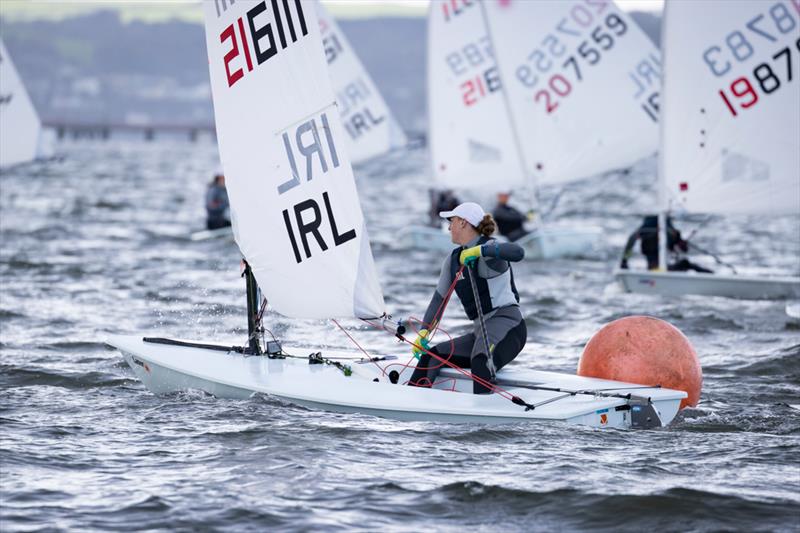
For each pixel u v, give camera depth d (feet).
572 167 242.78
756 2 154.92
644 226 176.55
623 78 242.17
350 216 84.99
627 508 62.03
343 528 58.75
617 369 84.28
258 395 84.43
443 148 255.50
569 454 71.92
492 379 81.56
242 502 62.49
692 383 84.33
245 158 89.51
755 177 158.40
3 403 88.79
